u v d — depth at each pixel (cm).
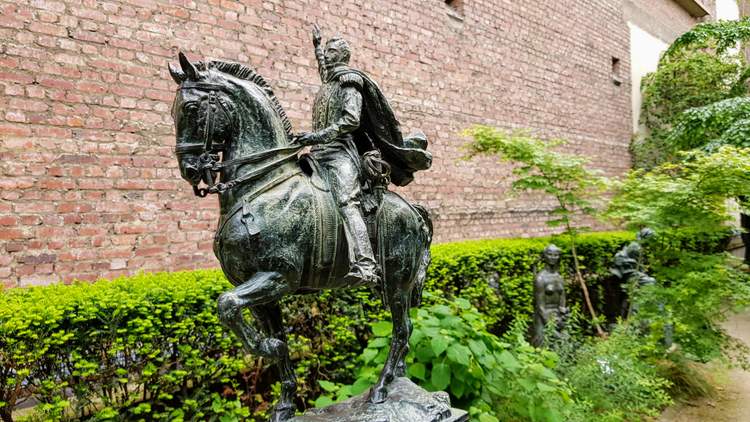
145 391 299
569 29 991
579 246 683
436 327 324
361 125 254
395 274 259
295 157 229
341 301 393
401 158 263
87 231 398
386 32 644
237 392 334
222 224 209
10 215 364
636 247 631
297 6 542
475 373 315
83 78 399
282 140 221
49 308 254
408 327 272
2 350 241
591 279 699
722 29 1070
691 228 519
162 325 288
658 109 1245
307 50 548
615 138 1146
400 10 663
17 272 365
